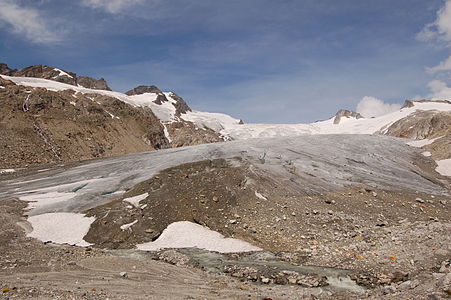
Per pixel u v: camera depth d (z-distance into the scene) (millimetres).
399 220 29094
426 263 18047
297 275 18438
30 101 85688
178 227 27828
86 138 86000
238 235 26812
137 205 31266
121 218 29094
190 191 33531
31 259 19953
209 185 34688
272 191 34094
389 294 14125
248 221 28766
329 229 26922
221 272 19828
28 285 14023
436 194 35969
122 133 99438
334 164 43281
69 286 14477
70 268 18344
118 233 27281
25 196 36438
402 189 36781
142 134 107438
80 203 32562
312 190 35000
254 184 34875
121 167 46562
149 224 28484
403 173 42031
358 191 35562
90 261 20016
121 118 108375
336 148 50312
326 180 37906
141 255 23641
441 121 110562
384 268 18594
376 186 37031
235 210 30703
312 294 15383
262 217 29219
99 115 98812
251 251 24156
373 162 45344
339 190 35562
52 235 26875
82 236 27141
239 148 49844
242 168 38781
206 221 29219
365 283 17047
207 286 16500
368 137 57156
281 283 17656
